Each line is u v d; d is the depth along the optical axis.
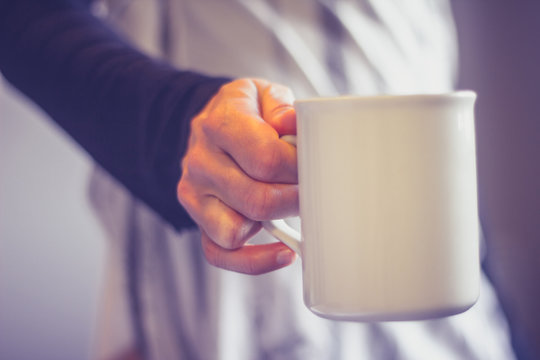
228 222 0.54
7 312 1.70
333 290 0.47
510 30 1.79
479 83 1.82
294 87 0.76
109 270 0.88
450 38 0.93
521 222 1.82
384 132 0.46
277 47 0.76
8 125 1.67
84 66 0.66
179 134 0.59
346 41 0.77
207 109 0.57
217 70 0.78
